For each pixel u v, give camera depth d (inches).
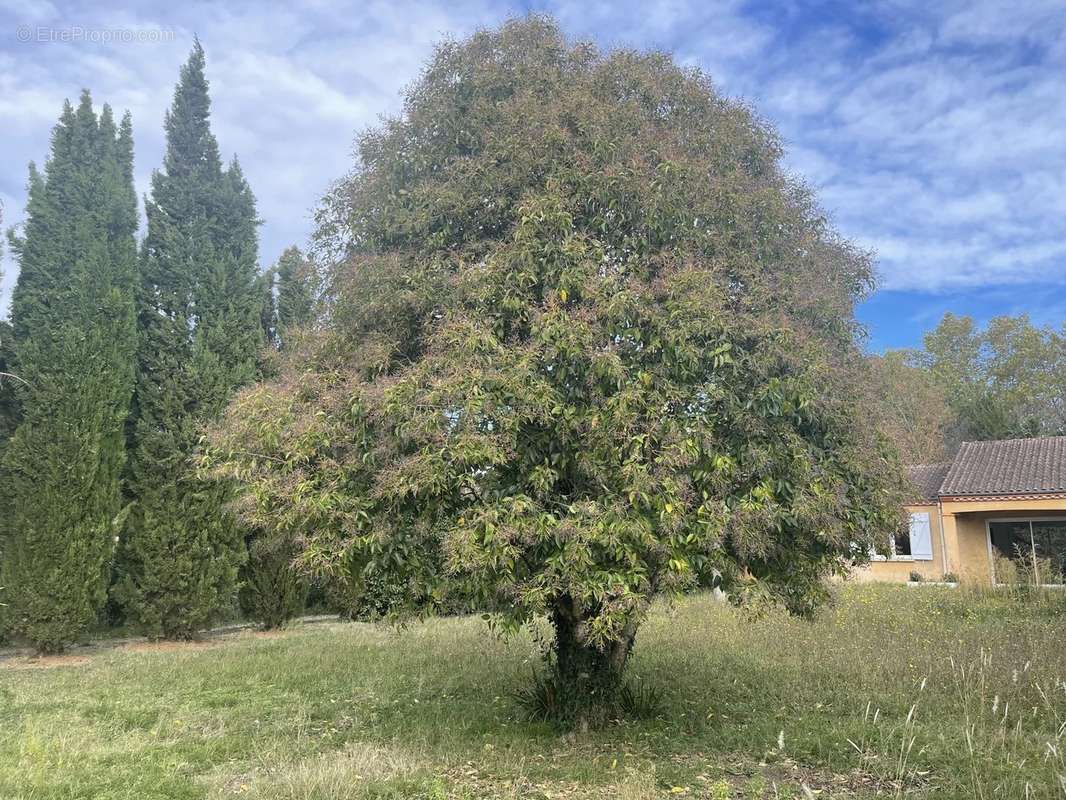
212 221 607.2
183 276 580.7
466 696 305.9
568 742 233.5
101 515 496.1
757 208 231.6
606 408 187.9
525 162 221.9
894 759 201.6
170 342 558.9
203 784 201.9
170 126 613.9
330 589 617.6
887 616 434.9
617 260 217.3
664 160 220.8
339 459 205.3
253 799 185.3
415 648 433.7
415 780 196.4
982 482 718.5
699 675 315.0
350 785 190.7
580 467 194.4
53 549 473.1
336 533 197.5
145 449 540.1
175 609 538.0
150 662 422.9
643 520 181.6
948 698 255.9
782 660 340.2
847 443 222.1
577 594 182.2
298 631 595.8
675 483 183.9
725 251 222.8
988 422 1142.3
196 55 629.9
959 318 1483.8
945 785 181.6
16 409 513.0
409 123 250.8
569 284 199.0
